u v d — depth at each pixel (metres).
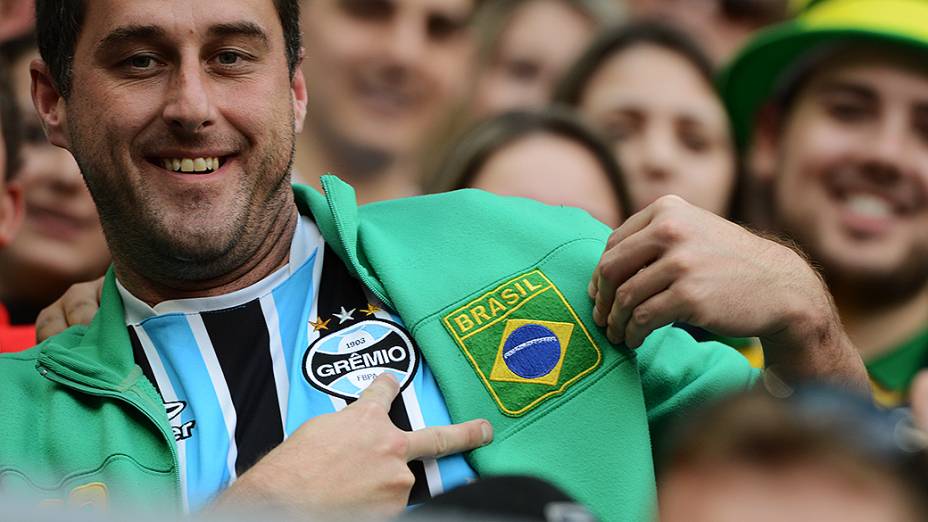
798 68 5.38
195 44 2.89
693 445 1.56
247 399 2.92
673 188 5.43
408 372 2.94
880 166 5.17
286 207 3.10
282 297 3.06
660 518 1.58
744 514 1.47
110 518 1.39
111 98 2.92
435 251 3.12
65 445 2.85
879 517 1.46
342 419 2.77
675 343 3.19
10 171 4.43
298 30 3.10
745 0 6.07
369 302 3.05
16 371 3.03
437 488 2.81
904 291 5.12
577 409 2.92
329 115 5.46
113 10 2.90
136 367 2.95
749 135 5.53
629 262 2.86
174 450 2.82
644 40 5.54
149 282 3.07
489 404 2.91
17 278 4.84
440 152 5.60
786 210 5.35
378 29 5.45
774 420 1.57
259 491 2.63
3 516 1.40
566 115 4.81
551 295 3.03
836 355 2.98
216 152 2.91
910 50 5.18
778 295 2.85
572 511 1.50
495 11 5.74
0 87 4.41
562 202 4.64
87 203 4.85
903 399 4.76
